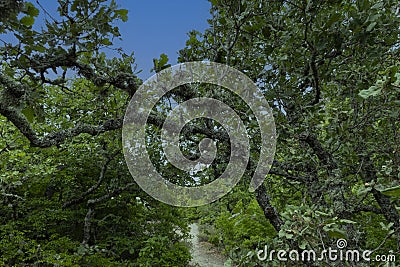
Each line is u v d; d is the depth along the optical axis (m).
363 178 2.39
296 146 2.45
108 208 7.30
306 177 2.54
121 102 2.85
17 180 5.22
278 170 2.53
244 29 2.11
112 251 6.73
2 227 5.26
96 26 1.60
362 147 2.29
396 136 1.89
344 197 2.21
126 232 7.15
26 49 1.56
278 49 2.20
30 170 5.34
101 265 5.59
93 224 7.19
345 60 2.12
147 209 7.43
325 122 2.14
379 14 1.74
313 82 2.11
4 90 1.71
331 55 1.92
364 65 2.02
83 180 6.95
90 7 1.58
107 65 2.18
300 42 2.01
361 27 1.70
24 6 1.24
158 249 5.98
